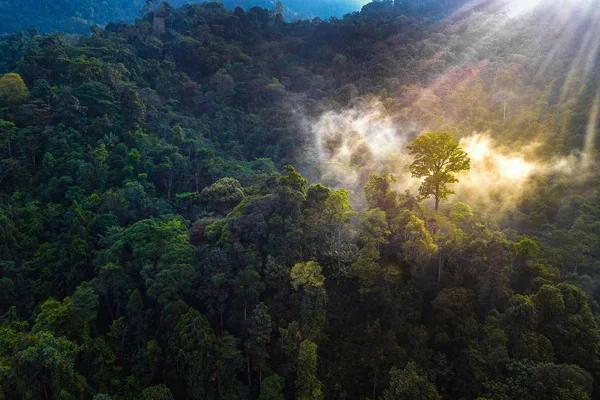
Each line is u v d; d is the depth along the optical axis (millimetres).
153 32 133000
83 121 74938
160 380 37000
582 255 46844
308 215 42969
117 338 40156
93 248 53125
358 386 36438
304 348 33656
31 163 68938
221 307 38875
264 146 93125
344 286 41938
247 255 40000
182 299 40781
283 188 42594
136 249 46281
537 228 54562
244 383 36875
